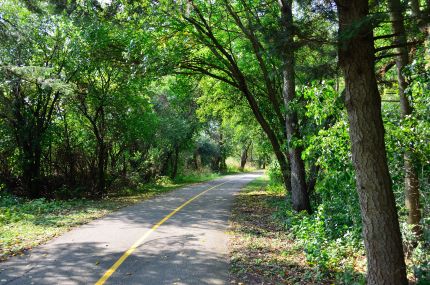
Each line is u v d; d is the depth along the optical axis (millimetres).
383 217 5012
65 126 21656
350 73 5109
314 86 9188
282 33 5422
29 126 19281
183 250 8695
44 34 18906
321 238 8633
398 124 7742
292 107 12164
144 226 11617
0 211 13719
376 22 4836
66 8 13820
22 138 19203
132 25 13680
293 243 9570
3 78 16141
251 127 23344
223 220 12891
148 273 7031
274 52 5598
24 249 8641
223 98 20844
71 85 17625
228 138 52594
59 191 19969
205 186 29062
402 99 8039
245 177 43344
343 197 9430
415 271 6074
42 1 14320
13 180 19922
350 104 5148
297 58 6121
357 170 5168
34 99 19781
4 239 9500
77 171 21500
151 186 28219
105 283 6480
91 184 21469
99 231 10805
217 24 15352
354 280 6656
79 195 20141
